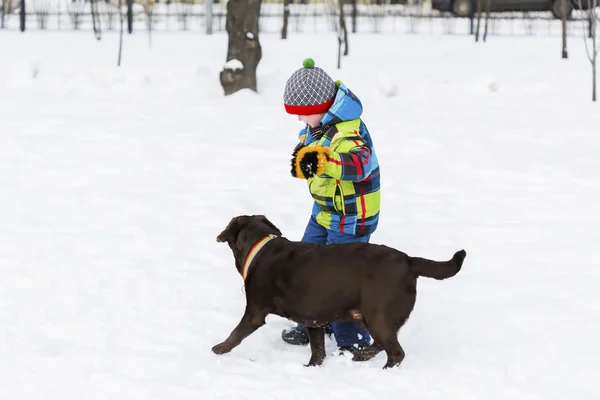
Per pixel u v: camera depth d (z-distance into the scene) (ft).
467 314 18.60
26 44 71.15
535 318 18.33
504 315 18.51
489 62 65.41
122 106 47.83
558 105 50.60
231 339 15.89
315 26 89.51
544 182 32.35
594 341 17.06
